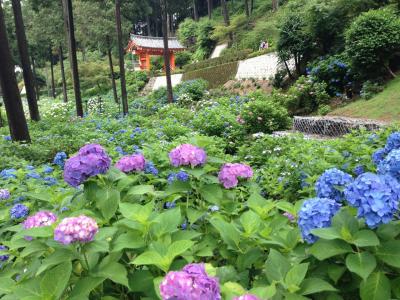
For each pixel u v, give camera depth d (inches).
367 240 64.0
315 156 225.6
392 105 445.4
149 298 66.9
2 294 72.8
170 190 98.3
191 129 494.3
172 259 65.6
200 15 2273.6
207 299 54.1
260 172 246.2
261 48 1049.5
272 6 1368.1
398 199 69.9
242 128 477.4
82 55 1924.2
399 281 64.7
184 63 1690.5
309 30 669.9
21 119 409.4
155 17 2085.4
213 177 101.5
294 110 602.5
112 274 68.1
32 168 227.6
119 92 1411.2
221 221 82.6
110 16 1213.1
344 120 422.6
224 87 988.6
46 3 1178.6
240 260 77.5
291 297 60.8
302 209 73.2
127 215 76.8
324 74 598.2
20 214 121.2
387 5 593.0
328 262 69.0
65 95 1364.4
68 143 398.0
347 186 74.9
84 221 69.0
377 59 515.2
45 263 68.8
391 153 88.3
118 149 299.3
